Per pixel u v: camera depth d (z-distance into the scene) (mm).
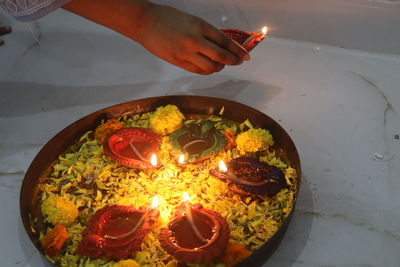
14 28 1037
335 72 906
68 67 939
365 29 941
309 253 655
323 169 744
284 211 671
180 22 703
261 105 845
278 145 742
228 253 621
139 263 630
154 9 710
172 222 647
